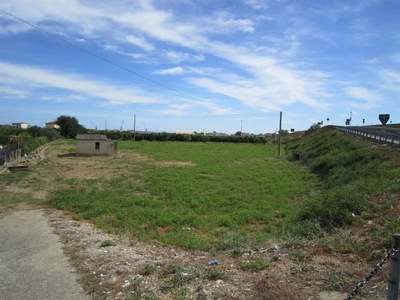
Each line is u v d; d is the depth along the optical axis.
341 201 10.84
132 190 19.48
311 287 5.10
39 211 14.66
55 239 9.73
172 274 6.32
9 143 30.03
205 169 28.06
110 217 13.34
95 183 21.80
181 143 64.00
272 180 23.41
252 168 29.47
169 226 12.23
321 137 46.53
